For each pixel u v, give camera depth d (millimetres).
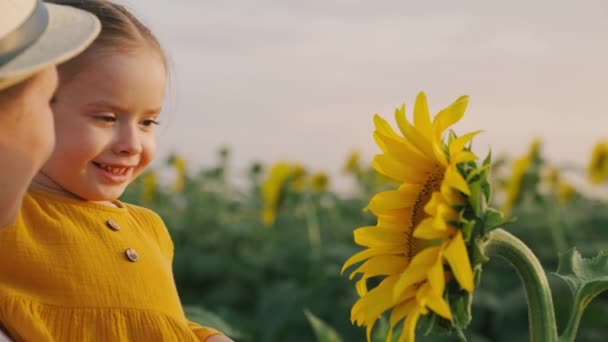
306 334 7102
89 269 2051
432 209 1692
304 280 8219
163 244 2348
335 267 7641
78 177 2082
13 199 1661
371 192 10711
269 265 8570
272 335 7141
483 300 6727
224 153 11008
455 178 1675
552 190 7738
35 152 1648
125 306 2072
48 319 1980
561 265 1863
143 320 2090
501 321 6590
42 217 2055
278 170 8453
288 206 8930
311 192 8961
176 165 10633
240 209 10789
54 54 1645
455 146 1717
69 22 1778
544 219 8352
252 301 8367
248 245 9312
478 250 1683
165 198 10602
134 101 2086
